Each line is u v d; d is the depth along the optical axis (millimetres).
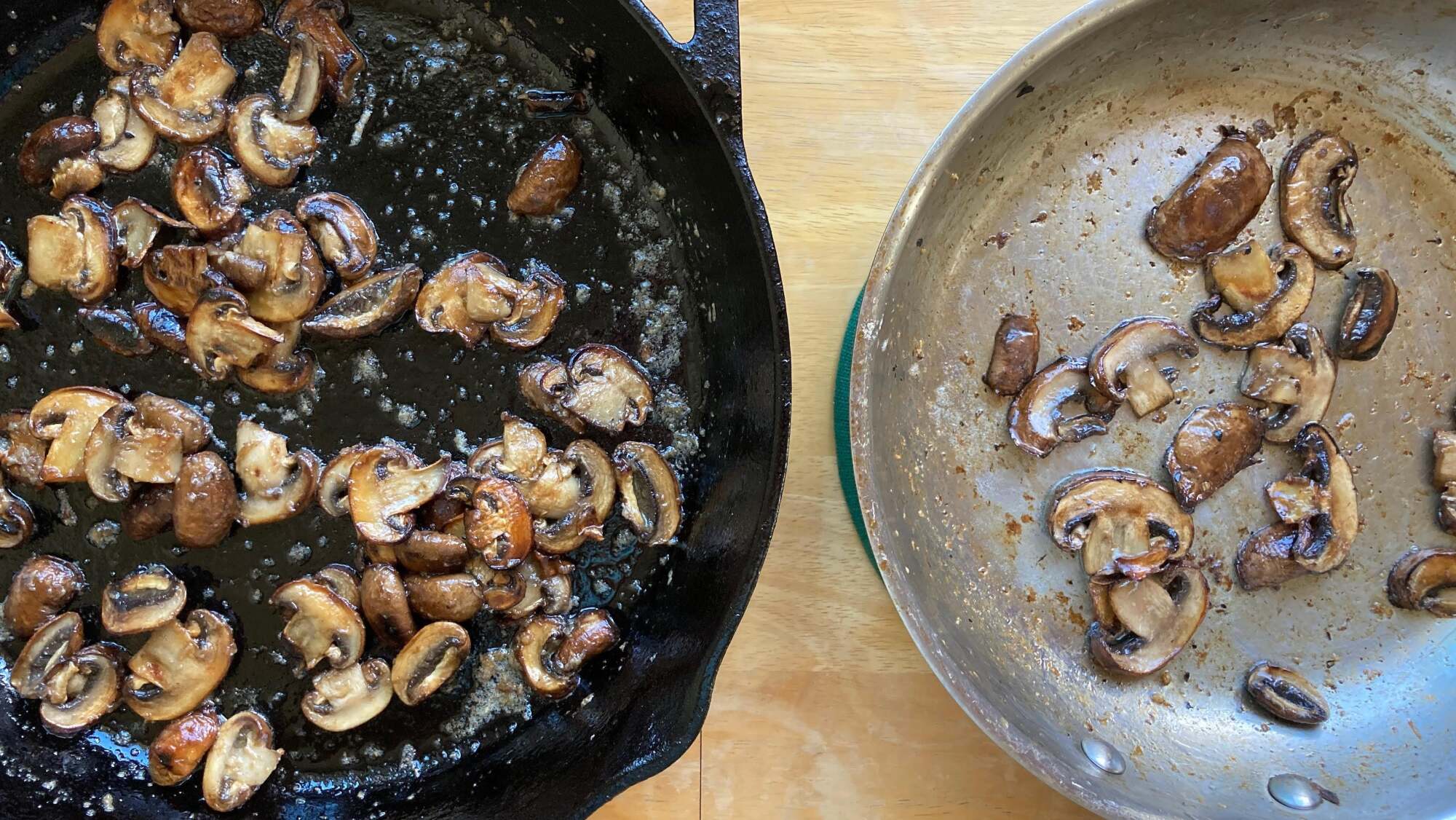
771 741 321
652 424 324
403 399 314
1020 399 303
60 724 300
